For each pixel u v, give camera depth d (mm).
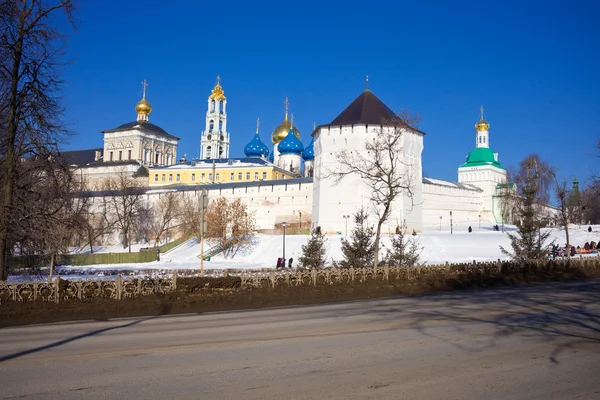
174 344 10805
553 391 7559
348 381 7988
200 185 84875
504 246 48875
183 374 8352
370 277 23312
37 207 20000
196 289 18266
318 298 19469
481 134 110438
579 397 7305
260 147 111125
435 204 81375
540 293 21953
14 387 7598
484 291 22969
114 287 16906
